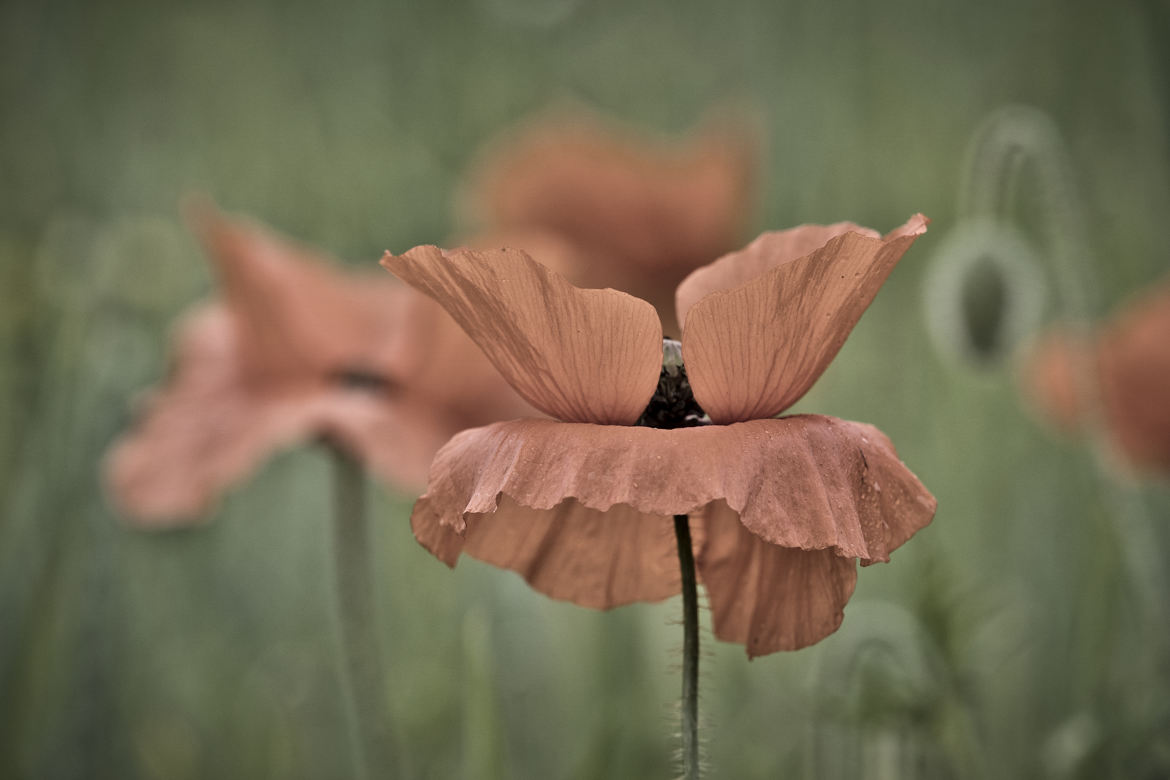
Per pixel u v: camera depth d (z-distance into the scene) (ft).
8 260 1.89
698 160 1.97
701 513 1.43
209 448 1.66
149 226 1.82
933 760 1.58
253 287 1.65
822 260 1.30
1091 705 1.65
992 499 1.91
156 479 1.65
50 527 1.73
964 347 1.72
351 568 1.64
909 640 1.57
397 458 1.62
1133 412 1.74
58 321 1.87
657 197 1.97
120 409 1.76
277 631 1.93
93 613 1.76
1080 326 1.68
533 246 1.70
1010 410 1.94
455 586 1.92
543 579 1.43
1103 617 1.72
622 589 1.43
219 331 1.72
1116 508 1.67
